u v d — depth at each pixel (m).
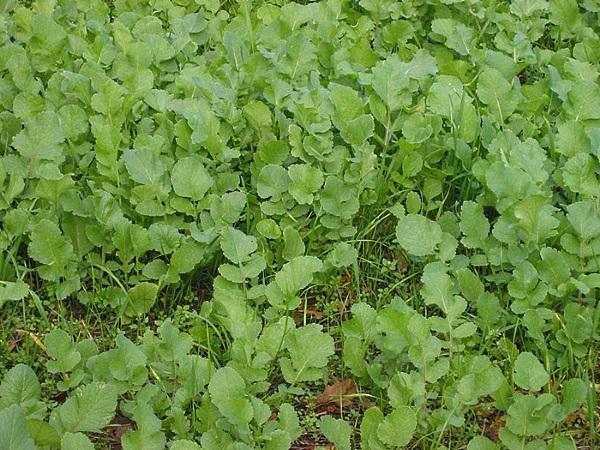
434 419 1.06
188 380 1.05
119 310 1.21
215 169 1.36
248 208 1.30
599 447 1.09
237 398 0.99
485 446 1.03
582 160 1.32
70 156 1.36
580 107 1.43
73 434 0.95
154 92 1.41
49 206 1.26
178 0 1.79
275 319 1.18
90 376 1.09
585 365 1.17
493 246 1.26
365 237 1.34
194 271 1.26
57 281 1.20
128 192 1.30
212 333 1.17
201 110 1.36
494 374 1.06
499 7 1.74
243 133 1.41
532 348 1.18
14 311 1.20
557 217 1.27
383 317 1.10
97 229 1.23
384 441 1.00
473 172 1.32
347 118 1.39
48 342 1.07
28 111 1.37
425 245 1.24
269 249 1.29
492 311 1.18
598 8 1.77
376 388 1.13
